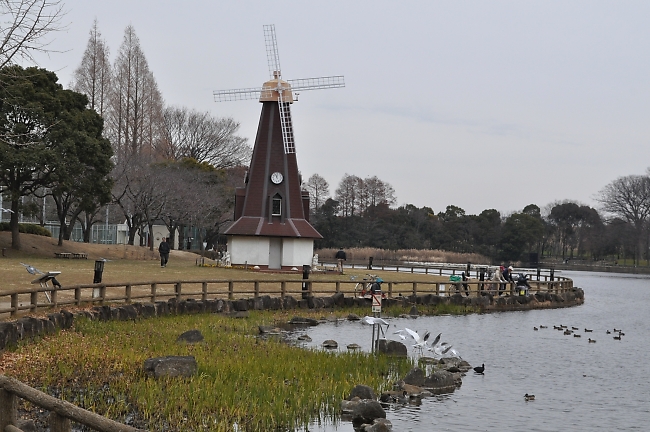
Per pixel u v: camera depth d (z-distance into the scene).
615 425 15.79
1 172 49.44
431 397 17.61
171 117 93.50
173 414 14.05
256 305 33.94
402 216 125.81
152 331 23.97
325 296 37.62
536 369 22.02
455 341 27.42
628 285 72.94
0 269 37.84
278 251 55.38
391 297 38.94
